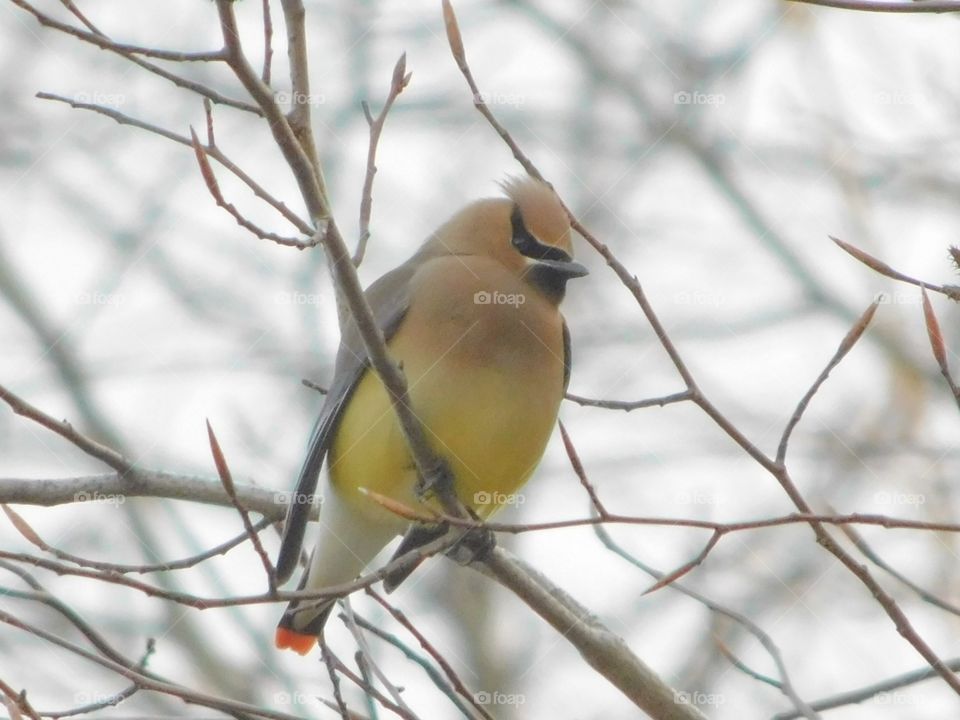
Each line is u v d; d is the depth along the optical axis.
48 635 8.03
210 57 7.36
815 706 9.04
